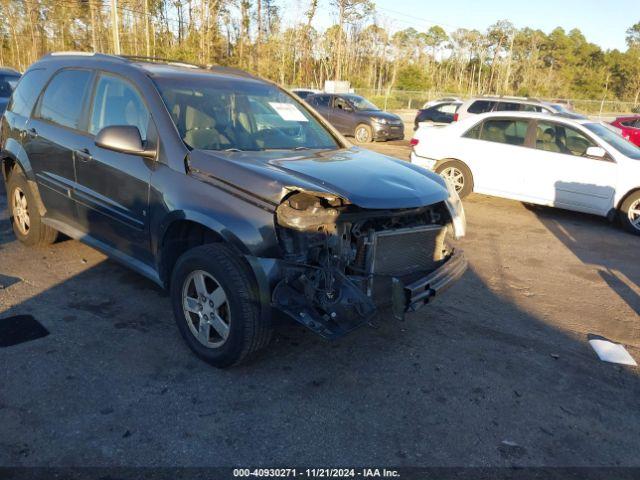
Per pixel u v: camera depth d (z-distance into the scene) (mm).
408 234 3658
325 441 2951
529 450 3006
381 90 45312
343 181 3438
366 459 2834
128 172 3957
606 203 8250
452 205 4094
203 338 3586
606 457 3004
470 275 5867
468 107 16141
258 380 3490
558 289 5633
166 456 2746
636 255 7059
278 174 3342
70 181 4633
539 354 4148
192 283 3637
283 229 3201
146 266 4066
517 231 7914
